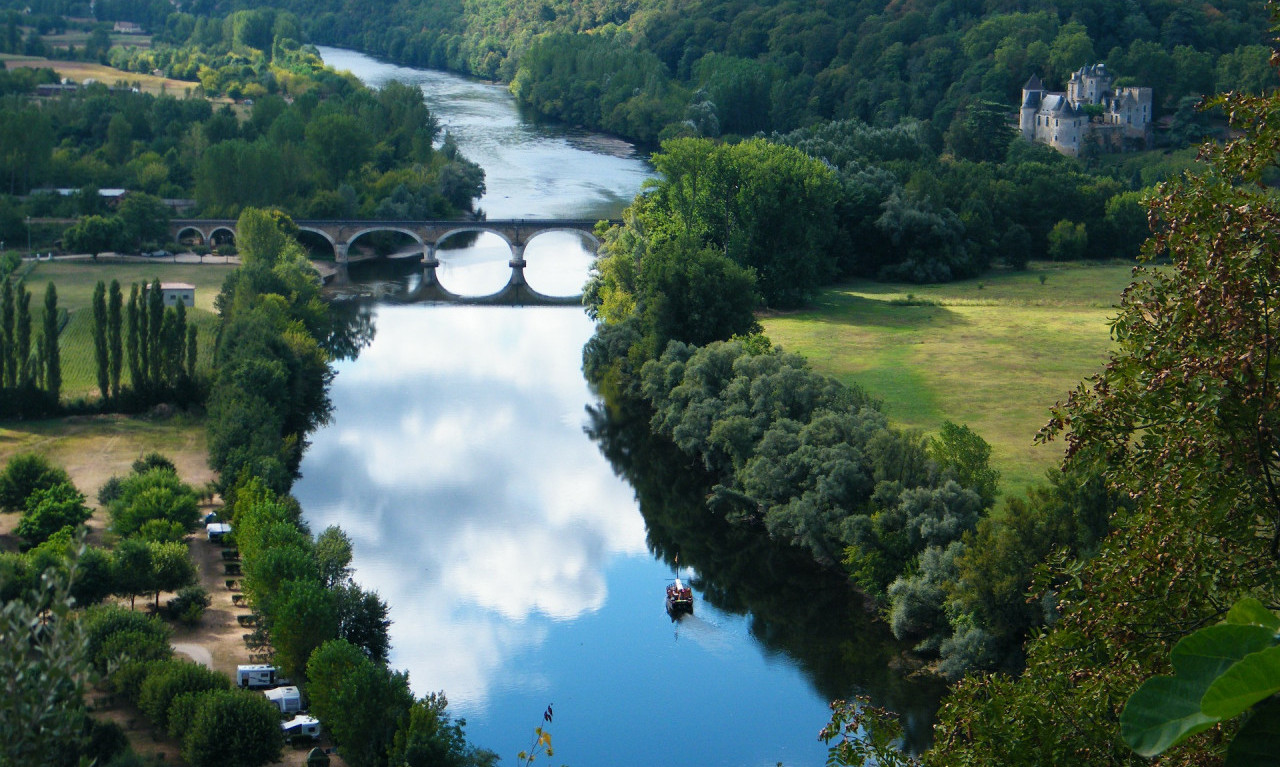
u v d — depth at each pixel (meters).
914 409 148.62
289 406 155.62
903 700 92.38
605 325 185.25
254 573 97.69
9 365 151.50
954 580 94.94
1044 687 33.94
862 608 107.44
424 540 123.56
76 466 136.12
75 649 20.52
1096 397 35.41
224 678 85.81
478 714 91.75
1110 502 88.88
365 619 98.38
